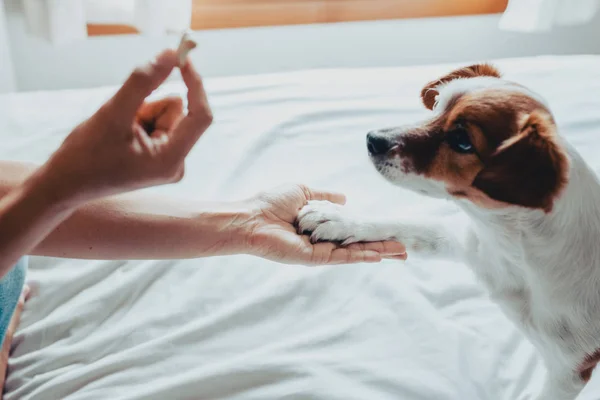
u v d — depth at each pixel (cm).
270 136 155
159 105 77
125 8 185
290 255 113
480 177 87
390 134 99
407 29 216
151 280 124
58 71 209
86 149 67
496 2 210
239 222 114
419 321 117
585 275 96
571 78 169
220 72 218
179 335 112
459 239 112
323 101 166
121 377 107
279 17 206
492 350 114
